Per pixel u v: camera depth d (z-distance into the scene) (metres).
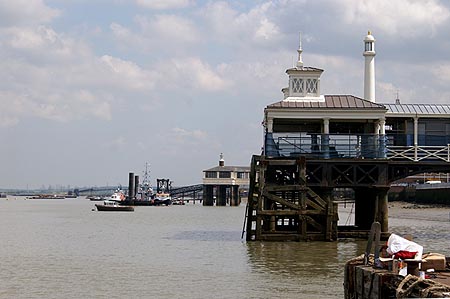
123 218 113.38
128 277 36.31
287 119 53.31
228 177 198.25
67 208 183.50
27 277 36.75
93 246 55.19
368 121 54.50
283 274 35.88
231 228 79.88
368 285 21.33
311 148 51.06
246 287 32.16
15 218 115.44
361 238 52.28
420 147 53.56
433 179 145.62
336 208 49.75
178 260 43.12
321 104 52.94
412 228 73.06
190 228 80.38
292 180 53.25
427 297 17.45
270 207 54.31
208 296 30.22
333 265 38.72
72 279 35.88
